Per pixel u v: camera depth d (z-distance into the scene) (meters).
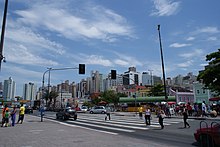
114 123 22.50
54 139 11.77
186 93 73.06
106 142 10.82
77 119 29.28
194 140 11.73
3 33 17.84
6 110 19.20
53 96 90.75
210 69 34.00
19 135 13.38
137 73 121.81
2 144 10.39
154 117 29.92
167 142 11.09
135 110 51.94
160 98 64.19
